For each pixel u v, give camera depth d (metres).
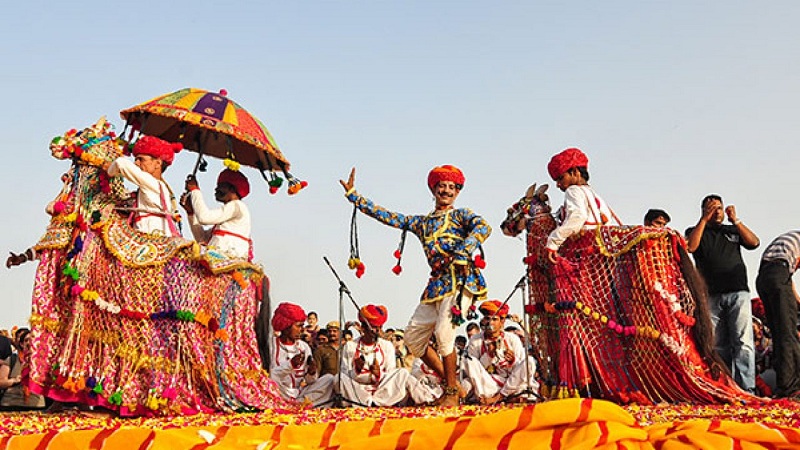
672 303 6.26
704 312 6.41
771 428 2.54
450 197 7.32
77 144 6.03
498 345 9.27
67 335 5.69
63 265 5.87
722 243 8.26
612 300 6.45
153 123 7.35
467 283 6.91
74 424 4.55
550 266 6.66
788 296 7.93
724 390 6.14
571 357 6.39
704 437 2.49
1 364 8.54
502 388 8.92
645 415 4.66
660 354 6.26
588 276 6.51
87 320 5.77
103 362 5.73
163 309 5.93
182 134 6.97
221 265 6.27
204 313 6.05
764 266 8.15
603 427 2.58
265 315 7.02
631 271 6.41
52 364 5.70
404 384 8.78
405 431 2.80
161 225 6.25
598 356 6.41
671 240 6.43
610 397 6.34
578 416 2.66
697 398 6.15
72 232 5.93
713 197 8.23
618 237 6.45
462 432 2.73
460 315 6.77
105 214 6.05
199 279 6.14
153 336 5.87
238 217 7.07
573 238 6.62
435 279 6.99
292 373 8.83
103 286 5.87
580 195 6.58
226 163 6.75
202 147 7.44
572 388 6.33
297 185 7.21
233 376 6.34
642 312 6.32
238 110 6.97
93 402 5.66
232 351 6.43
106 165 6.10
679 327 6.29
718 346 8.26
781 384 7.80
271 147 6.89
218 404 6.04
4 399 8.58
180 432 3.11
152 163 6.34
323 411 6.04
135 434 3.03
